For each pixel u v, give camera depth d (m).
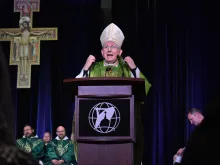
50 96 16.66
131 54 16.17
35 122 16.69
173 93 15.75
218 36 15.68
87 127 5.77
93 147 5.84
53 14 16.94
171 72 15.88
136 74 6.98
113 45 7.67
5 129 1.97
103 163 5.79
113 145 5.80
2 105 1.99
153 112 15.77
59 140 16.03
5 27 17.20
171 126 15.65
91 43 16.56
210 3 15.90
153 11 16.27
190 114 11.15
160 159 15.54
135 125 5.94
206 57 15.70
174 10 16.14
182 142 15.50
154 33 16.14
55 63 16.72
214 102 1.96
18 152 1.93
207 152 1.89
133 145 5.84
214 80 15.50
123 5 16.42
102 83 5.78
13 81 16.94
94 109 5.78
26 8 16.77
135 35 16.23
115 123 5.73
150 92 15.88
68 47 16.69
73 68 16.59
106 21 16.47
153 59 16.05
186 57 15.81
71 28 16.77
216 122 1.93
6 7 17.30
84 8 16.77
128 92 5.75
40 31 16.55
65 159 15.80
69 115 16.59
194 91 15.60
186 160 1.93
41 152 15.84
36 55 16.50
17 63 16.55
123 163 5.76
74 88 6.14
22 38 16.61
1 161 1.88
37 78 16.80
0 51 2.04
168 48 15.99
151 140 15.70
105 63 7.79
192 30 15.88
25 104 16.78
